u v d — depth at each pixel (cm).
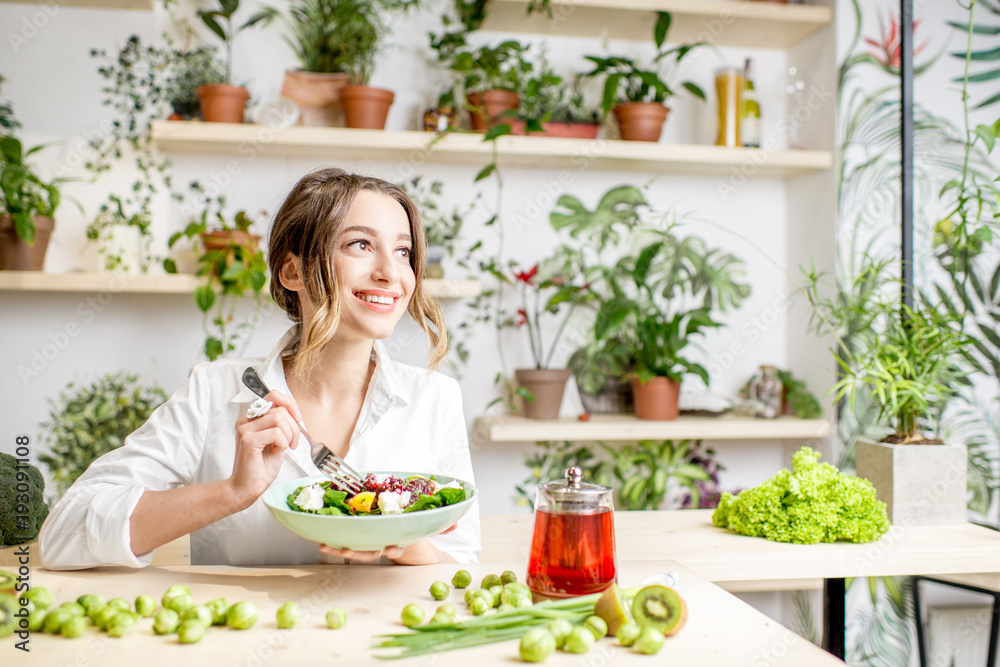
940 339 162
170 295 223
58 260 216
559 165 239
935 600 220
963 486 155
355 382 117
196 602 86
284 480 114
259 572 99
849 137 225
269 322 227
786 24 232
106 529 93
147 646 73
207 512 91
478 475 242
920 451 154
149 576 96
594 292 239
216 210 224
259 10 225
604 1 217
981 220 186
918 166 211
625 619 76
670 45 248
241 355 225
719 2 222
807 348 242
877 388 156
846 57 225
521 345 243
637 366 237
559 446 245
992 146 181
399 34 234
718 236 252
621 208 247
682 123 250
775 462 255
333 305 102
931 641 218
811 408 234
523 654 70
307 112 224
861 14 224
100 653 71
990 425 199
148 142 220
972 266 193
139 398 221
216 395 116
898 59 220
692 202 251
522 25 235
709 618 83
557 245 244
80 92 217
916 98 214
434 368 122
